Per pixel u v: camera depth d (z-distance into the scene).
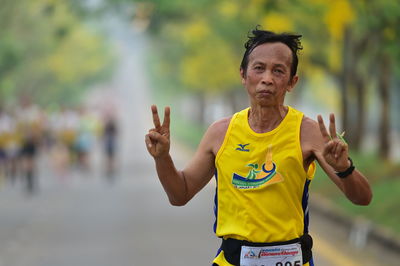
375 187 32.28
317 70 51.12
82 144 53.09
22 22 86.19
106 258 21.89
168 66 112.50
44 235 26.31
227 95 100.44
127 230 27.41
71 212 32.94
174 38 86.31
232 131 8.74
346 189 8.31
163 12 52.56
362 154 47.22
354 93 51.25
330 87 109.38
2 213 32.78
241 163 8.64
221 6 51.56
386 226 25.50
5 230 27.66
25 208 34.69
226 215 8.82
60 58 115.19
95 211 33.31
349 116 49.03
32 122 41.56
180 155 81.56
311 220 30.36
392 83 74.44
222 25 57.19
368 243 24.72
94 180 50.22
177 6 52.97
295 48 8.72
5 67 73.00
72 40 121.56
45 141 67.75
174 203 9.09
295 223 8.62
